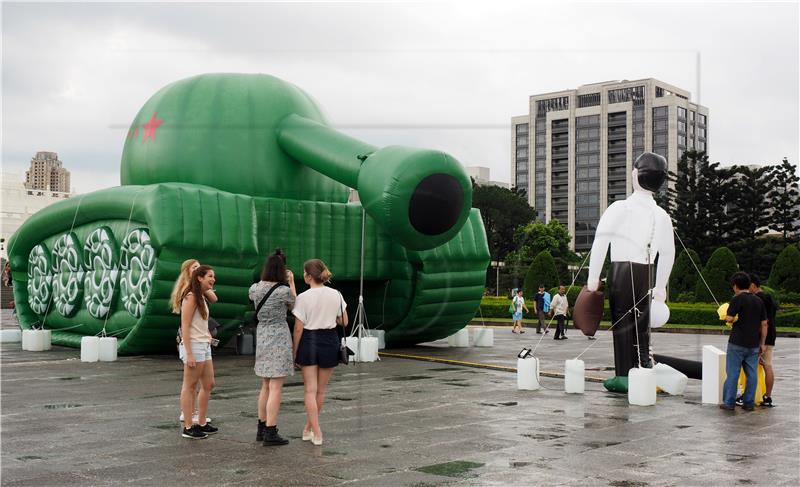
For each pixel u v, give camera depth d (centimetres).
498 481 549
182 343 697
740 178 3831
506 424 784
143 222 1408
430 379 1172
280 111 1505
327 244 1563
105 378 1136
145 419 793
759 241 4162
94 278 1541
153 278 1357
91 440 686
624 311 1020
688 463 609
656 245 1012
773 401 970
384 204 1115
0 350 1605
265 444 663
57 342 1673
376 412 855
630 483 546
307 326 666
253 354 1539
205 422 712
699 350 1709
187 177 1477
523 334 2392
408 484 540
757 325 886
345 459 616
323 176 1589
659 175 1004
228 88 1519
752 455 641
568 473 574
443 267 1625
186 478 554
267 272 669
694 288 3394
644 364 1023
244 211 1437
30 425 758
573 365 1019
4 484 536
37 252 1764
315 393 669
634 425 783
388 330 1684
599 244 1009
